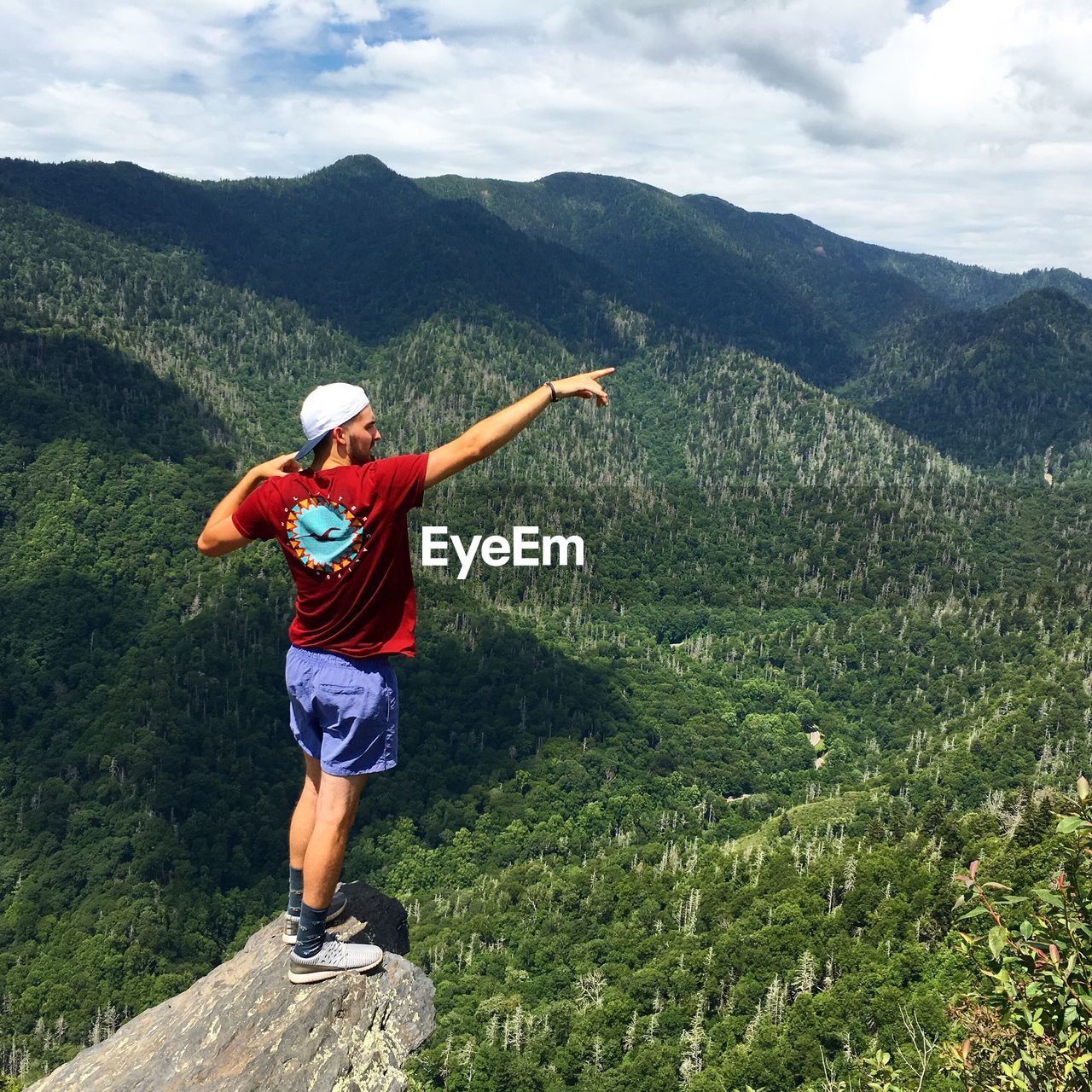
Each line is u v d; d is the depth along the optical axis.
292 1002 6.80
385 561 6.37
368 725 6.52
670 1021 83.38
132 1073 6.43
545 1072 82.19
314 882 6.77
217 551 6.79
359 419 6.52
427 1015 6.95
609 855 153.38
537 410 6.25
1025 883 48.88
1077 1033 7.24
